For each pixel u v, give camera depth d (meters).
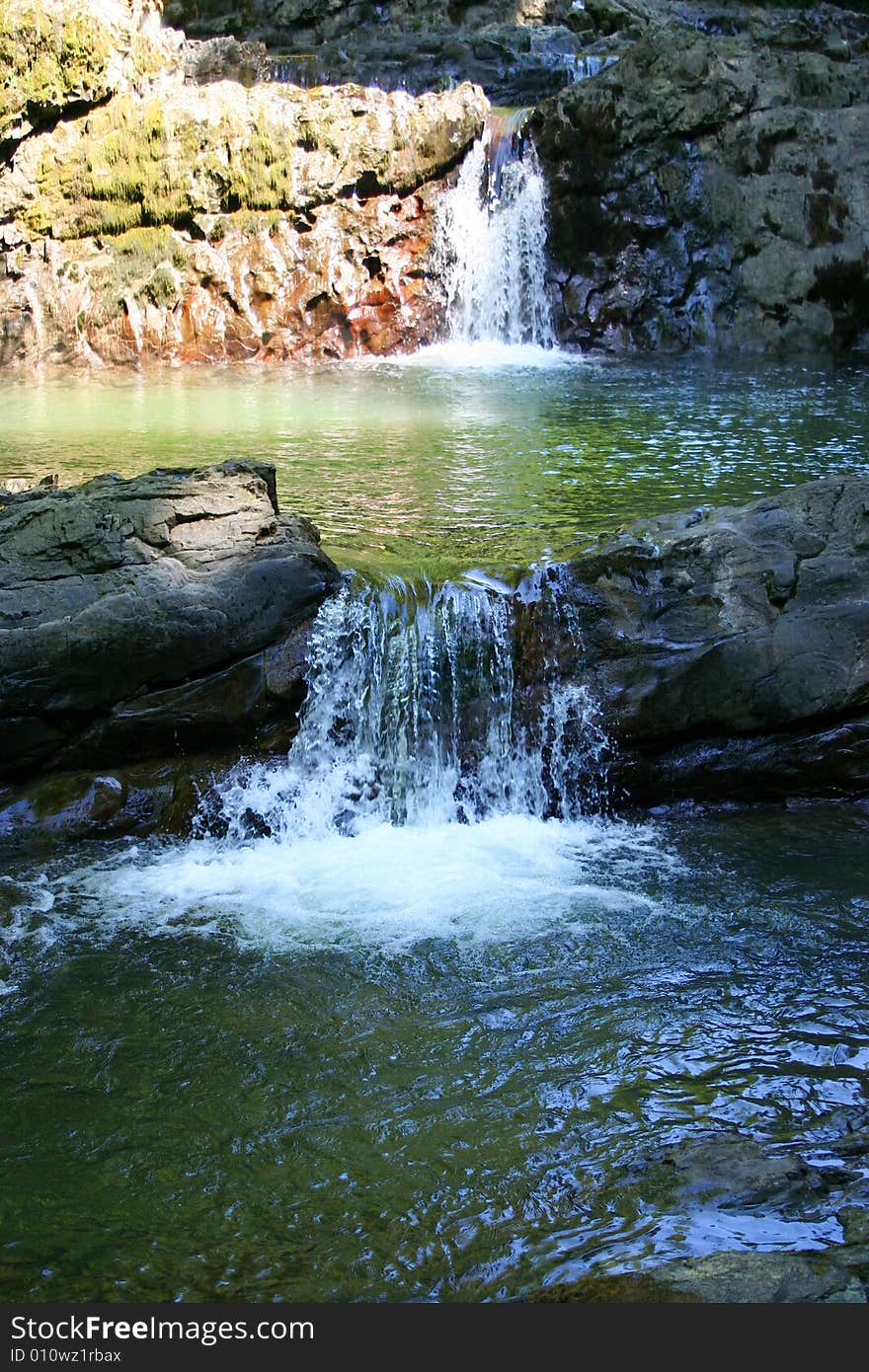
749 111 16.72
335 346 16.84
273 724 7.07
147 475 7.41
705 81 16.59
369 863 6.54
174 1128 4.57
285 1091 4.77
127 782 6.90
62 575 6.96
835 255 16.59
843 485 7.46
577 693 7.08
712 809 7.16
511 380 14.83
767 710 7.12
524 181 16.94
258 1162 4.39
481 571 7.38
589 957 5.64
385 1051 5.00
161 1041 5.08
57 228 16.75
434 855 6.63
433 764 7.05
